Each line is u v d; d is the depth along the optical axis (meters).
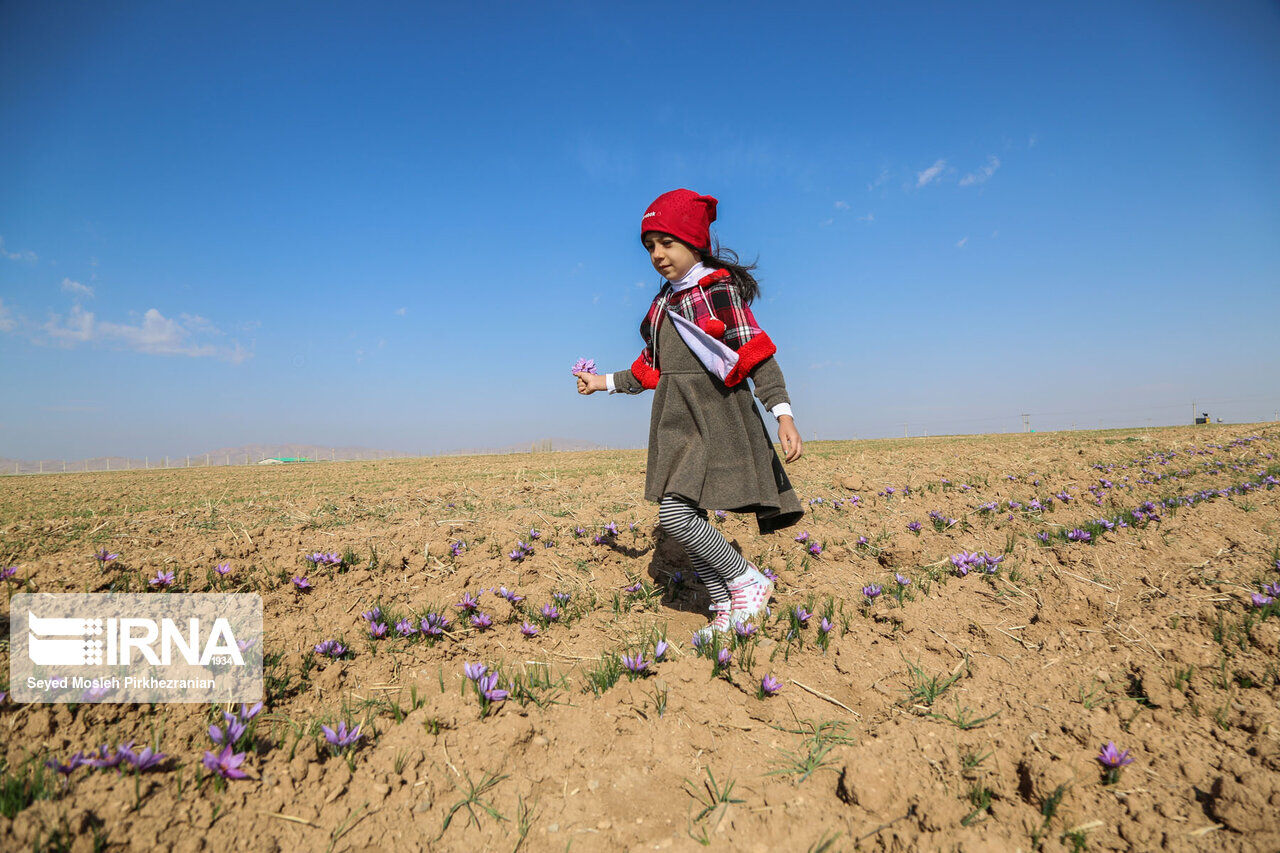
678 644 3.29
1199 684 2.57
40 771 1.92
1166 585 3.80
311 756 2.18
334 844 1.84
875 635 3.26
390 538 5.05
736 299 3.13
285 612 3.49
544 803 2.04
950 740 2.32
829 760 2.25
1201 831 1.80
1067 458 11.14
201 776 2.03
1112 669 2.79
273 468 26.69
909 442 22.36
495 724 2.39
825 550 4.93
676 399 3.20
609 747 2.31
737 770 2.20
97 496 10.93
